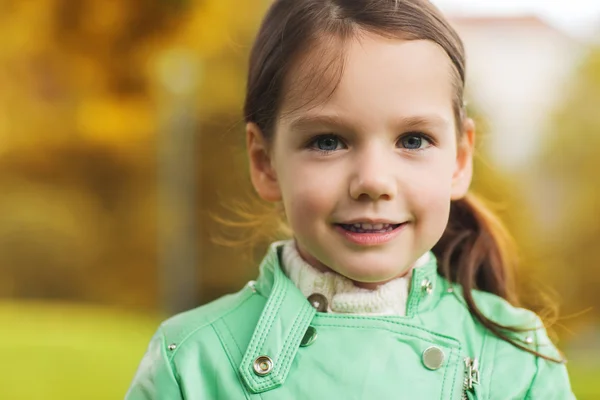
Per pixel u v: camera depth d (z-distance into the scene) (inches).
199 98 451.5
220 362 54.8
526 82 875.4
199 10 346.0
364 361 53.6
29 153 520.1
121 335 255.8
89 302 563.8
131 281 565.0
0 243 559.2
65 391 182.9
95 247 560.4
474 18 900.0
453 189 60.6
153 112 458.6
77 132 494.3
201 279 482.6
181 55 392.5
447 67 55.4
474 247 66.1
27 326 262.8
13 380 187.6
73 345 224.7
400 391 53.0
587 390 206.5
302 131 53.6
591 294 569.0
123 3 346.6
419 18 54.6
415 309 57.6
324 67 52.7
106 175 544.1
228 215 431.5
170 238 481.7
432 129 53.6
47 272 564.7
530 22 894.4
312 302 56.7
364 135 52.3
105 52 378.6
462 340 57.7
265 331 54.6
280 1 60.2
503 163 567.8
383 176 51.6
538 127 663.8
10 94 453.7
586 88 638.5
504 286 67.7
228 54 437.7
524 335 58.9
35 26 365.1
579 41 659.4
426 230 54.1
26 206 553.9
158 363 56.1
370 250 53.1
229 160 468.8
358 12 54.0
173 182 473.4
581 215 594.2
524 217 390.3
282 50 56.0
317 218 53.4
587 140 621.6
